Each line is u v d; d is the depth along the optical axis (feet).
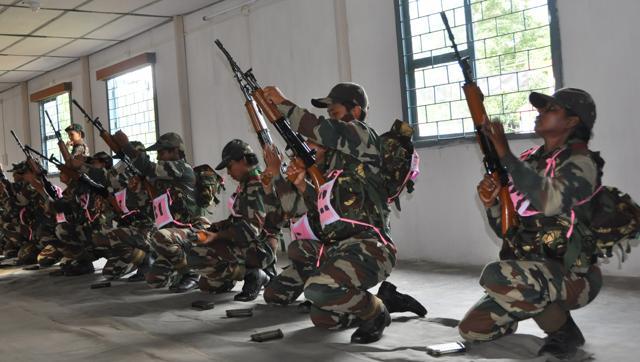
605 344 11.34
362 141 11.66
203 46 31.73
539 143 18.52
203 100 32.12
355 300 11.80
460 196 20.97
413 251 22.59
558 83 18.15
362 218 12.05
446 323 13.38
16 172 27.35
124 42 37.55
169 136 19.39
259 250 17.38
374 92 23.54
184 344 13.08
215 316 15.57
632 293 15.15
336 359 11.30
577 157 9.77
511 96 19.69
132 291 19.79
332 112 12.62
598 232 9.96
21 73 45.80
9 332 15.23
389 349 11.71
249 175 17.28
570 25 17.80
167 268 19.85
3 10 29.04
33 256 28.22
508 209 10.52
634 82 16.61
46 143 48.62
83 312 17.04
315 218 14.62
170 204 19.33
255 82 13.09
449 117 21.45
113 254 22.07
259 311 15.89
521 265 9.95
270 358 11.66
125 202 21.40
